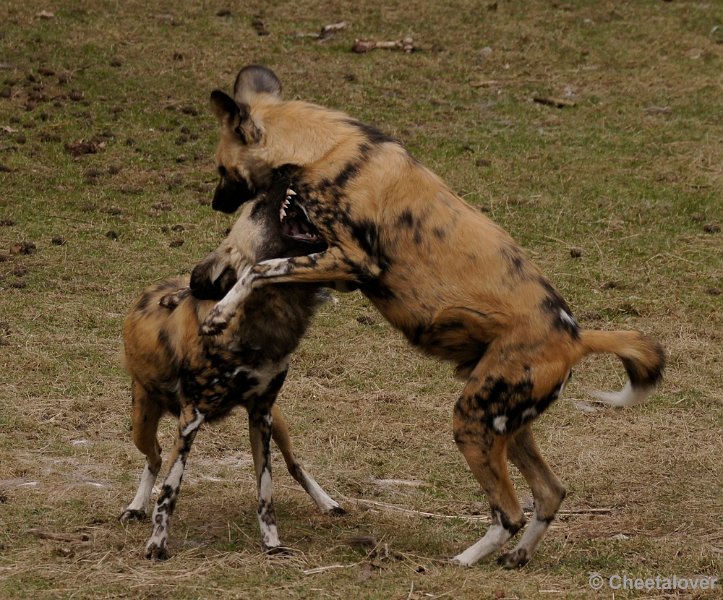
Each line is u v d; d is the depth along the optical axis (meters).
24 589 15.78
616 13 53.88
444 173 39.72
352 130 18.66
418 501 21.09
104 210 36.22
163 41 48.03
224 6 52.09
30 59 45.28
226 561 17.25
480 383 17.95
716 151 42.34
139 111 42.66
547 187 39.34
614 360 29.17
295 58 47.84
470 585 16.61
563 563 18.33
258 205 18.66
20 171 38.00
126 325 19.34
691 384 27.75
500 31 51.69
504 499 18.09
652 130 44.00
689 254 35.41
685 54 50.56
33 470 21.17
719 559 18.41
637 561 18.39
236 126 19.09
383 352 28.91
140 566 16.98
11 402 24.27
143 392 19.42
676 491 21.84
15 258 32.62
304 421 24.70
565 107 45.81
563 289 32.97
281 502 20.59
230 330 17.70
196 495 20.70
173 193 37.81
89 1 50.81
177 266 32.75
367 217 18.11
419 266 18.22
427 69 48.12
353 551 18.14
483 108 45.38
